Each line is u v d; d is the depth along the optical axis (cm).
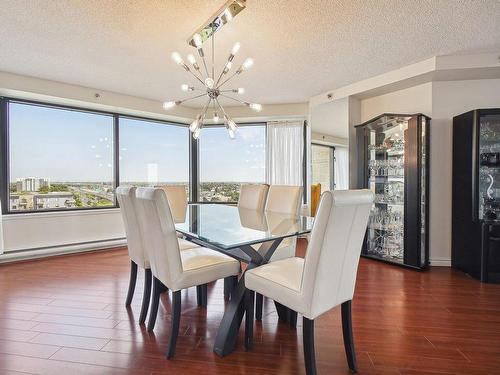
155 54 281
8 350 171
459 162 315
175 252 169
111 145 448
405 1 197
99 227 422
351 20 221
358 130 379
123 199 219
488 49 276
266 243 223
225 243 171
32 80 345
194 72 329
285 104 468
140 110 433
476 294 254
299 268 170
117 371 154
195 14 210
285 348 176
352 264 154
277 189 317
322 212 131
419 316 213
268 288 158
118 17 215
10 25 228
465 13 212
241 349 174
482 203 295
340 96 392
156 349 174
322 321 206
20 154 372
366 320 207
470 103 322
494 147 297
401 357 165
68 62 302
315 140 435
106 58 292
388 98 374
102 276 303
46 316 214
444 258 337
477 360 162
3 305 233
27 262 352
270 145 502
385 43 261
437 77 317
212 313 222
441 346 175
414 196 322
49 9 205
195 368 156
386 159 373
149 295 210
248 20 221
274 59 295
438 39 254
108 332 192
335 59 296
